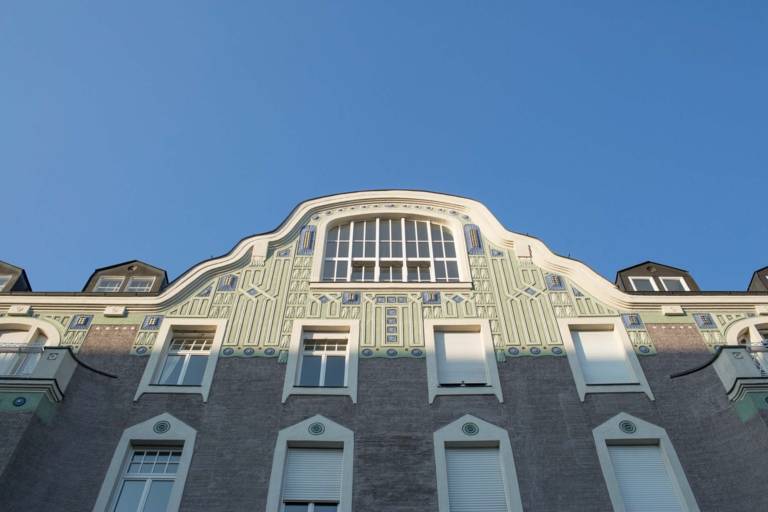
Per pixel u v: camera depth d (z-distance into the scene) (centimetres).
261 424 1487
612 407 1531
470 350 1680
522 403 1534
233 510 1332
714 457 1428
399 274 1928
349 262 1958
